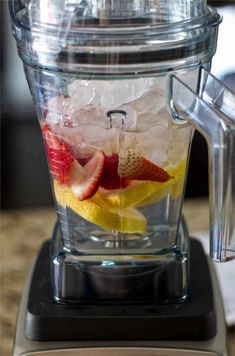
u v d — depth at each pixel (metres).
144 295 0.78
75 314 0.77
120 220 0.77
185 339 0.77
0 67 1.94
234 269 1.07
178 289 0.78
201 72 0.74
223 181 0.71
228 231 0.73
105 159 0.74
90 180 0.75
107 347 0.77
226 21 1.34
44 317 0.77
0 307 1.02
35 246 1.16
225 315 0.88
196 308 0.78
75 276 0.78
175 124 0.73
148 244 0.78
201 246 0.90
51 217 1.25
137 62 0.70
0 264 1.11
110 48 0.70
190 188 1.56
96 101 0.72
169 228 0.78
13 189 1.70
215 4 1.39
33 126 1.93
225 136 0.70
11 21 0.78
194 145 1.55
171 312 0.77
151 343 0.77
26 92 1.95
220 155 0.70
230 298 1.00
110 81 0.72
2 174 1.75
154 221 0.77
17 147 1.84
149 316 0.77
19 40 0.75
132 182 0.75
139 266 0.78
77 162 0.74
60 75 0.72
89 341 0.77
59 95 0.73
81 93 0.72
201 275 0.84
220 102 0.73
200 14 0.75
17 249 1.15
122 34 0.70
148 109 0.72
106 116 0.73
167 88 0.71
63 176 0.75
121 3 0.72
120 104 0.72
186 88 0.70
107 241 0.78
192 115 0.70
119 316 0.77
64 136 0.74
